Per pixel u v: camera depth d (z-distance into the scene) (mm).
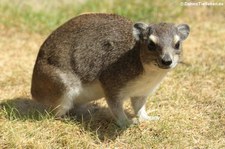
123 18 9406
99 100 10445
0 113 9336
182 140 8758
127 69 8719
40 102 9641
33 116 9320
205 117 9594
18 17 15234
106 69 8969
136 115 9586
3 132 8719
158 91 10562
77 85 9250
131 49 8773
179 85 10906
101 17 9414
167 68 8141
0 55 12758
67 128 8922
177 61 8547
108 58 8969
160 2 16172
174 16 15422
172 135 8891
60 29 9469
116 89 8938
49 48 9328
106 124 9391
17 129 8766
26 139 8531
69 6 16297
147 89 9031
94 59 9070
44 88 9344
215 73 11492
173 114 9625
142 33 8641
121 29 9094
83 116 9742
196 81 11117
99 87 9312
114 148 8625
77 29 9297
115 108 9070
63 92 9195
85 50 9133
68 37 9273
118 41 8953
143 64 8484
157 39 8328
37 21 15125
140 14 15359
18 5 16109
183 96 10383
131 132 9039
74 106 9742
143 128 9141
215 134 8984
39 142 8477
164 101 10234
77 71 9180
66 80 9148
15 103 10195
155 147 8586
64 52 9188
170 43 8328
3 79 11266
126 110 10117
